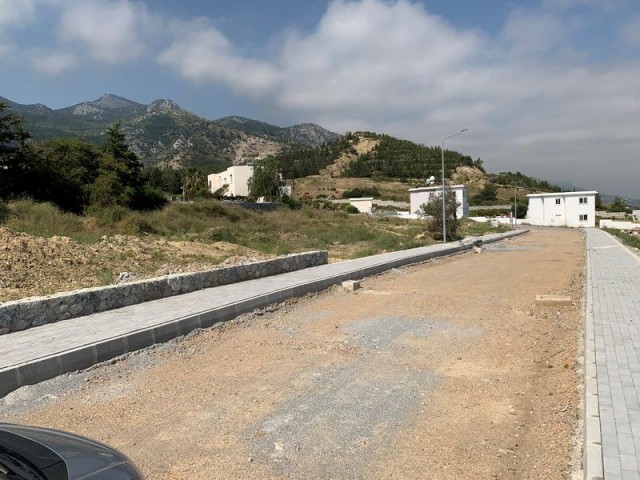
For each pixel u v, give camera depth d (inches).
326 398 217.0
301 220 1683.1
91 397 222.7
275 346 304.0
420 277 642.2
